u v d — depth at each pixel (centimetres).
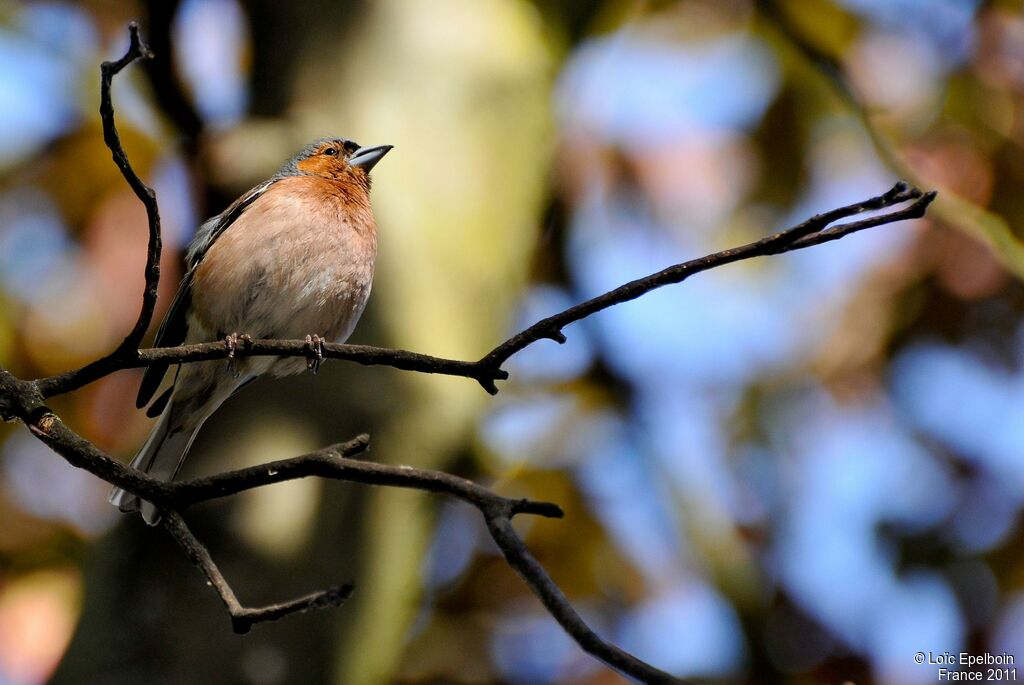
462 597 1195
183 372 877
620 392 1277
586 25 1167
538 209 1038
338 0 1038
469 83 1027
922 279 1282
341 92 1002
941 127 1297
